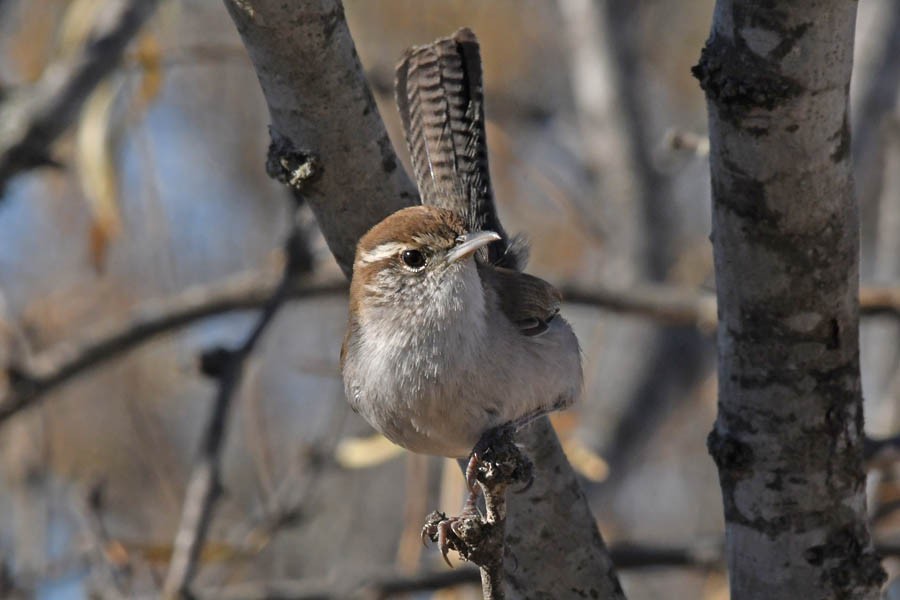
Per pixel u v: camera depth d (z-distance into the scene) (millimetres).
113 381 16812
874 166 17203
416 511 11477
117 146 12789
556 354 7773
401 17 17859
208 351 10438
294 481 11680
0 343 12711
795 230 6453
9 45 16453
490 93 16703
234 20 6562
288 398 17547
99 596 10367
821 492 6973
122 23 11789
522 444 7473
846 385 6867
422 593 12242
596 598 7520
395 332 7520
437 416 7488
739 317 6840
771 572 7113
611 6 18906
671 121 20469
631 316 13289
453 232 7527
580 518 7527
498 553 6258
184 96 19062
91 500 10773
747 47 6043
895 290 11742
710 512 18266
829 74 6000
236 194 18812
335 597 11398
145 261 16891
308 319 18094
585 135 18469
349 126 6926
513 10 19266
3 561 12211
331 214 7371
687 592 17000
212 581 14688
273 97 6840
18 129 11391
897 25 14859
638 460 18469
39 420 13320
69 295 16438
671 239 17938
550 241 17891
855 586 7012
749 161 6324
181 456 17359
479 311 7492
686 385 18375
